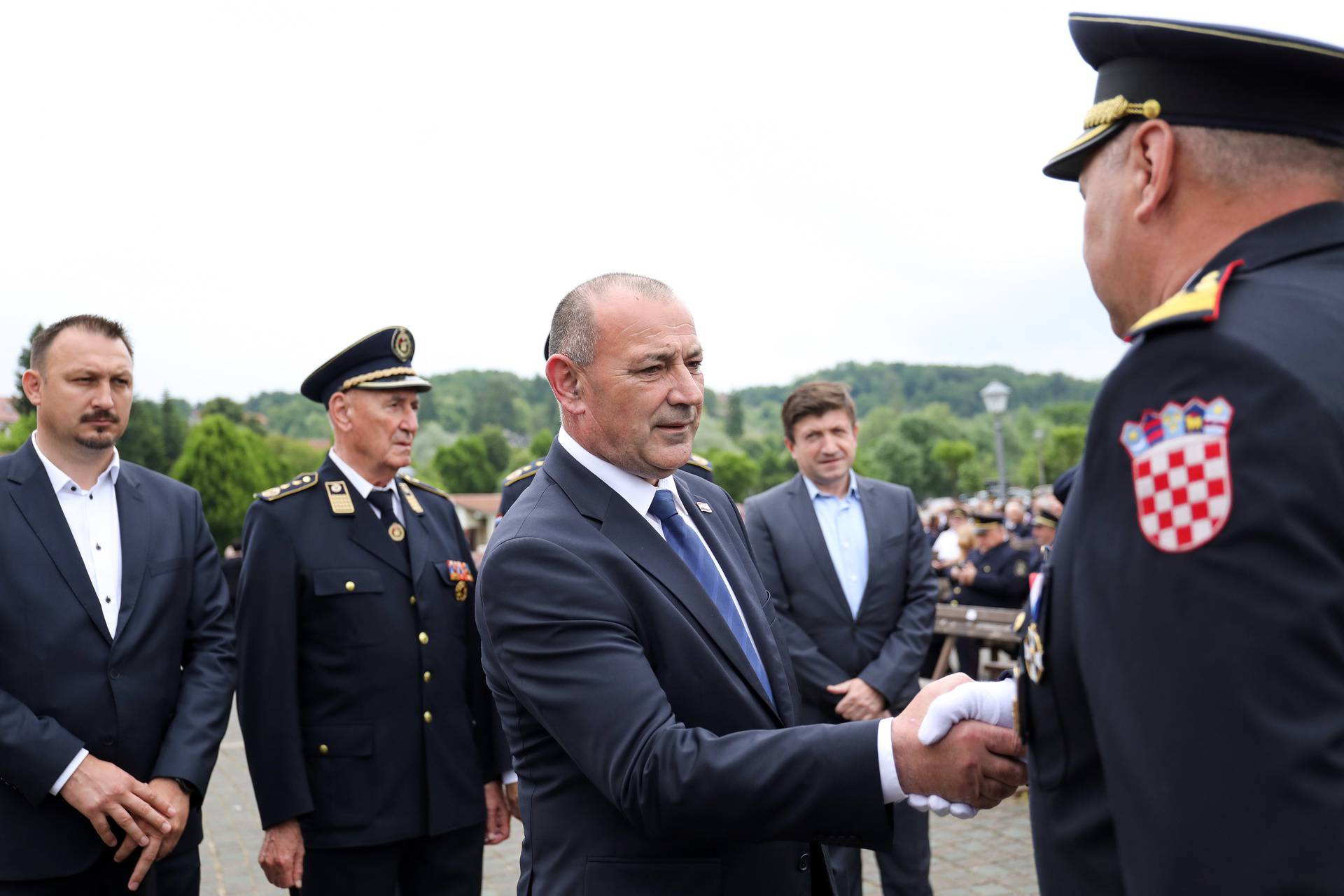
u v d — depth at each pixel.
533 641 1.75
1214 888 0.93
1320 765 0.91
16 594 2.84
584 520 1.91
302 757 3.23
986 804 1.52
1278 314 1.05
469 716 3.58
